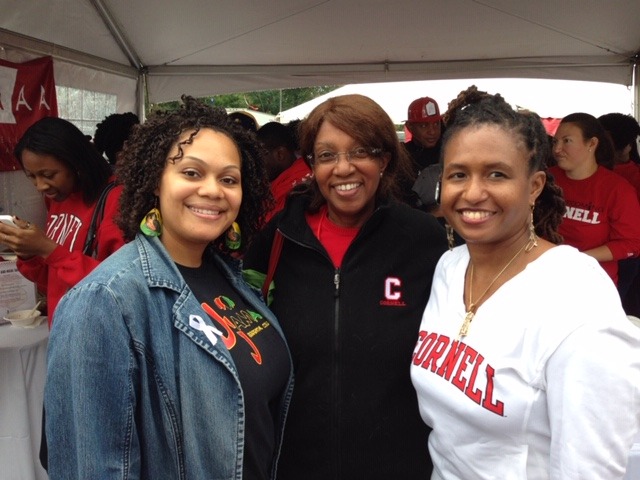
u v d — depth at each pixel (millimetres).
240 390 1169
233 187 1230
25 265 2209
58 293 2107
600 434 962
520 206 1106
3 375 2277
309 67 5516
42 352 2359
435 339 1231
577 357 974
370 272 1472
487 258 1181
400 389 1436
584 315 991
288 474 1483
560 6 4184
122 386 1032
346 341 1435
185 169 1175
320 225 1572
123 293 1066
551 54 5270
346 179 1443
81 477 1006
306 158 1540
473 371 1104
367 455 1430
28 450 2330
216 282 1343
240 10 4195
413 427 1445
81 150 2133
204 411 1117
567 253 1107
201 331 1145
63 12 3688
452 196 1140
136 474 1066
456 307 1215
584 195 2904
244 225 1411
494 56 5340
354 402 1426
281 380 1350
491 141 1082
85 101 4242
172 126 1204
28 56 3436
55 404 1037
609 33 4707
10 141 3199
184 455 1099
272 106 17375
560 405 985
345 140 1422
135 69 5152
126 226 1229
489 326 1111
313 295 1479
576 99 6148
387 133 1442
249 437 1217
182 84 5465
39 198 3508
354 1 4074
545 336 1021
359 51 5172
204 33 4629
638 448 1374
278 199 2932
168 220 1202
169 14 4230
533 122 1116
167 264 1177
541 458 1065
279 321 1494
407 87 6230
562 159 2896
